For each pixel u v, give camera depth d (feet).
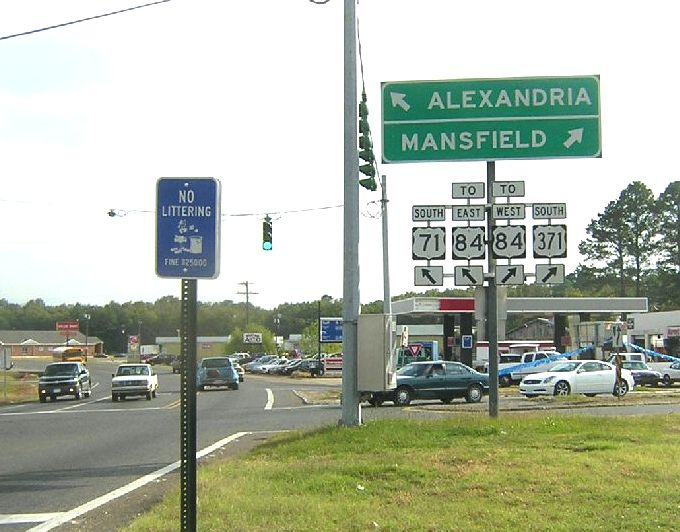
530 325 276.82
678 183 267.18
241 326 462.60
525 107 56.95
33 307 560.20
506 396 111.45
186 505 20.06
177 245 20.34
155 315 562.25
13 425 79.61
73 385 129.80
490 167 57.41
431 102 57.41
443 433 48.78
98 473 45.60
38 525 31.58
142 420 83.10
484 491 32.01
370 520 27.48
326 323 234.79
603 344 161.27
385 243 104.83
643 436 47.26
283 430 66.28
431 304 169.07
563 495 30.86
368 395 92.63
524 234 56.95
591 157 56.54
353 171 55.83
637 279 271.69
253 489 33.86
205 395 130.21
